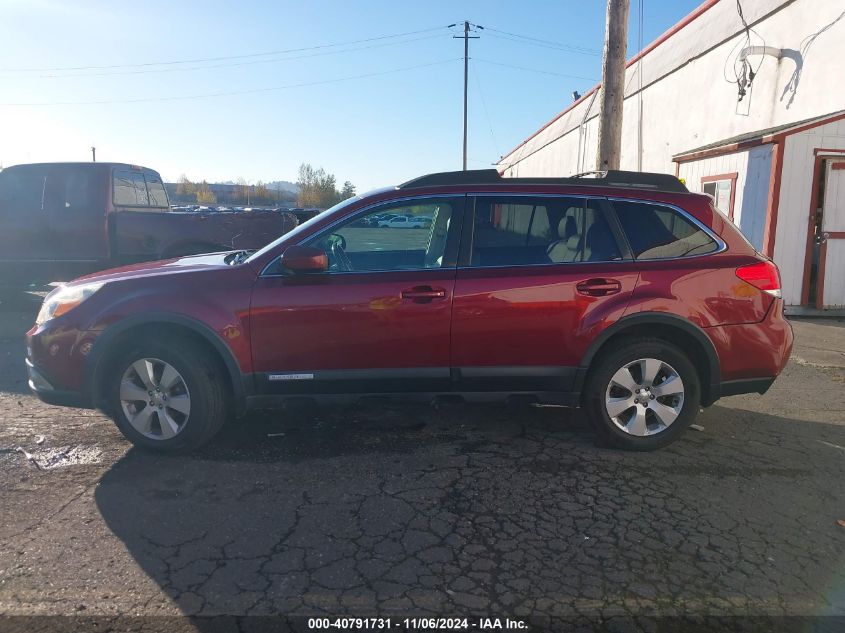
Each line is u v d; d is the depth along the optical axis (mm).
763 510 3650
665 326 4309
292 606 2764
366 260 4367
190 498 3717
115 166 9359
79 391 4289
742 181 9883
